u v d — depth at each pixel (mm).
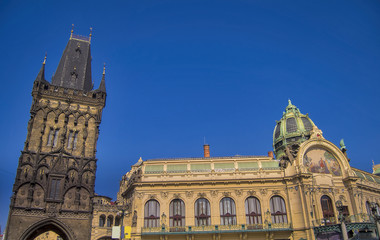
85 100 57031
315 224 48312
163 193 52062
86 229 49344
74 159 52531
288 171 53375
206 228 49500
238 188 52562
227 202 52188
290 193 51875
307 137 62438
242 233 48969
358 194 53438
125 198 61250
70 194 50469
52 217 48125
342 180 54406
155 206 51812
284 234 49531
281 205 51938
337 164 55688
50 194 49312
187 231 49094
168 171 53969
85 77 62406
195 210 51562
